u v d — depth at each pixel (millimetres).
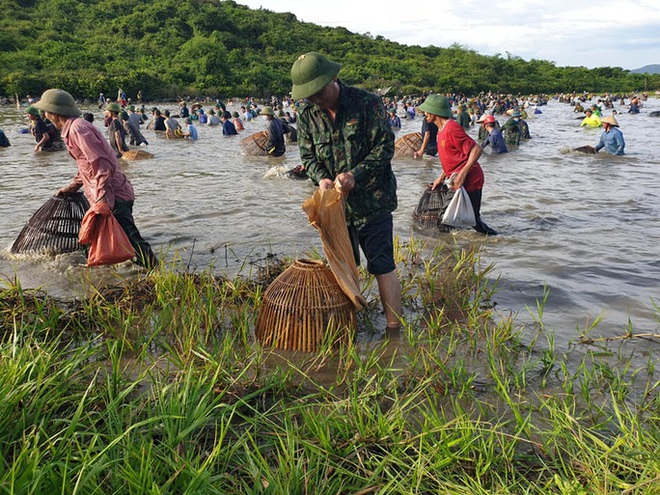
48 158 14461
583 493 2379
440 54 113750
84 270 5789
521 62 116062
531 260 6199
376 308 4797
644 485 2414
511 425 3053
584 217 8297
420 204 7840
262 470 2562
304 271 4090
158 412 2889
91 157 5258
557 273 5758
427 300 4906
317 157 4250
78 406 2912
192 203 9211
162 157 15344
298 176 11891
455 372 3520
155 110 22984
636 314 4684
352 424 2967
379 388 3311
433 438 2777
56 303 4664
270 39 90938
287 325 3986
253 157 15516
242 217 8250
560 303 4941
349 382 3502
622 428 2736
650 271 5824
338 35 107688
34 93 49312
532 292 5215
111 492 2326
